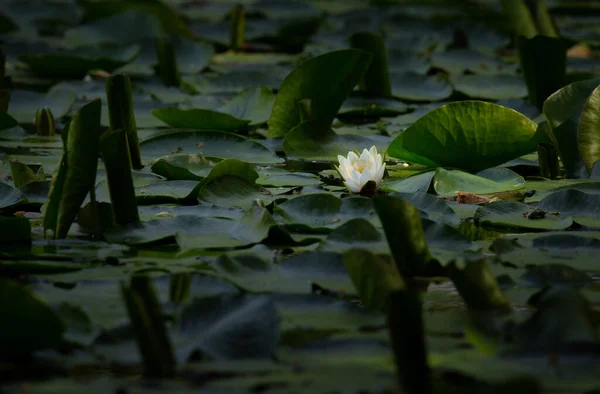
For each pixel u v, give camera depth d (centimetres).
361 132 841
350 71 824
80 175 751
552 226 759
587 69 937
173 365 643
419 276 737
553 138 796
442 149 797
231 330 692
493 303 724
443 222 761
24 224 751
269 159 815
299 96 828
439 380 623
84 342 696
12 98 877
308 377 619
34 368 648
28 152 819
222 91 905
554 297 714
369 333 715
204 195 773
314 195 766
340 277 735
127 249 748
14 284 648
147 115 868
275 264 739
